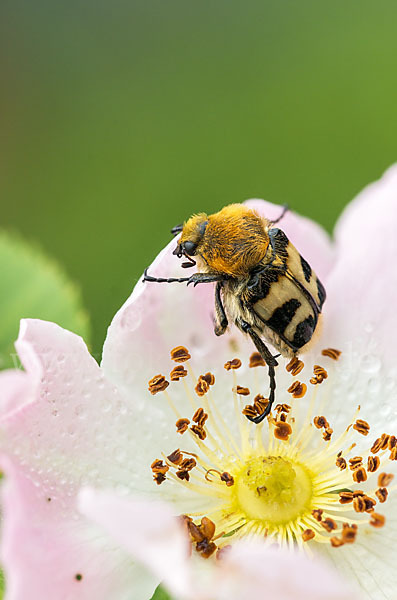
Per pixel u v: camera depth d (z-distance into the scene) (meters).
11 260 0.16
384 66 0.24
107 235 0.24
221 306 0.15
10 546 0.13
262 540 0.15
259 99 0.24
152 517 0.13
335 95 0.24
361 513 0.15
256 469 0.15
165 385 0.15
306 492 0.15
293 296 0.15
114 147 0.25
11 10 0.26
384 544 0.15
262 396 0.15
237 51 0.25
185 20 0.26
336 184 0.23
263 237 0.15
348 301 0.16
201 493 0.15
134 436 0.15
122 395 0.15
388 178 0.16
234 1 0.26
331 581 0.13
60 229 0.24
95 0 0.26
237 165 0.24
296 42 0.25
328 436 0.15
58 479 0.14
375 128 0.23
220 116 0.24
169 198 0.24
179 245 0.15
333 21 0.25
